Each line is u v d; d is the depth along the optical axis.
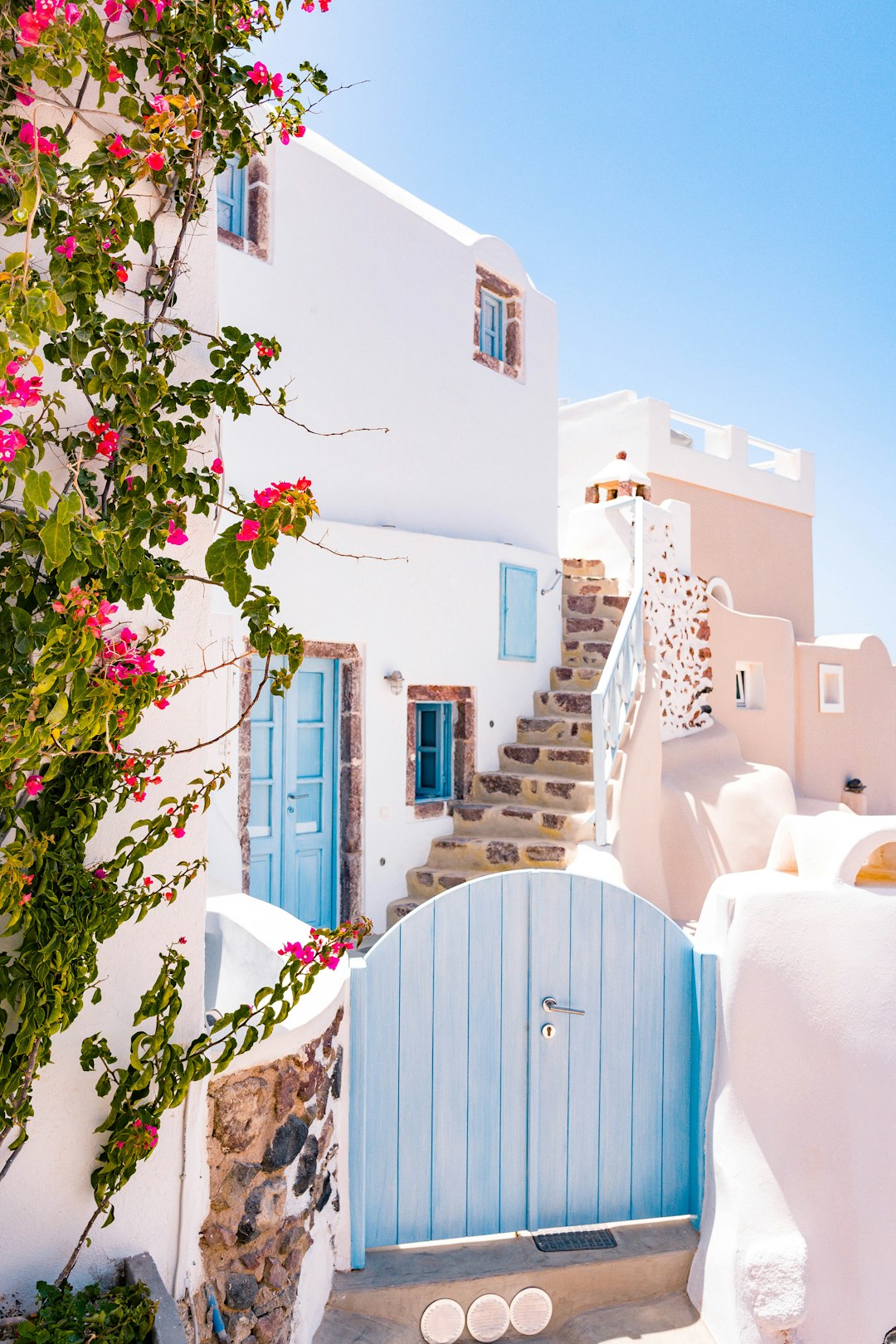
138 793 2.26
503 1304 3.35
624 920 3.95
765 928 3.96
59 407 2.03
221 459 2.39
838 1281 3.58
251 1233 2.66
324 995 3.17
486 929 3.71
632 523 9.67
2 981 2.01
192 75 2.37
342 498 7.74
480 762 8.31
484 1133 3.68
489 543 8.48
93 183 2.14
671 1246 3.75
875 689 14.91
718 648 11.99
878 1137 3.80
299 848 6.89
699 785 9.60
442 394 8.81
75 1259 2.23
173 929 2.50
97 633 1.84
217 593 5.95
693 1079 4.03
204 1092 2.55
